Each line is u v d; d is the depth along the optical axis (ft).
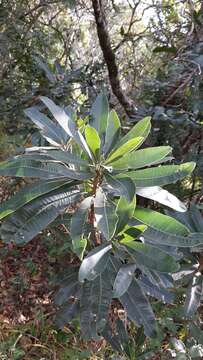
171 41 5.16
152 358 3.52
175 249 2.53
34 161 2.25
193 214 2.97
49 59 7.46
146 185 2.24
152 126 3.92
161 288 2.86
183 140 4.07
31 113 2.51
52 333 4.09
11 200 2.25
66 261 4.80
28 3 7.45
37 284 4.84
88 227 2.53
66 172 2.19
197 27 4.54
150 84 4.28
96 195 2.24
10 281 4.87
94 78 5.36
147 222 2.24
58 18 8.38
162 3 5.38
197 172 3.95
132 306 2.63
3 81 5.70
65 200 2.31
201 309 3.84
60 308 3.47
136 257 2.30
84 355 3.68
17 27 6.88
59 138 2.50
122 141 2.36
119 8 6.66
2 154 6.05
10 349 3.82
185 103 4.13
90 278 2.17
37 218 2.25
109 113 2.51
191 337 3.31
